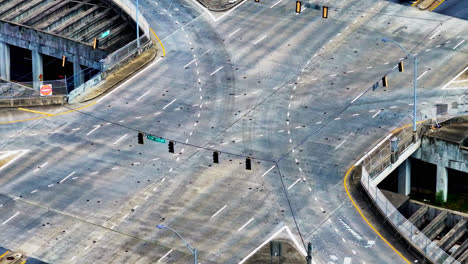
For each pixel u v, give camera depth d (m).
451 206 173.00
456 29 196.00
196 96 181.12
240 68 188.25
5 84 183.88
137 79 185.88
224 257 146.12
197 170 163.12
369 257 146.62
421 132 172.50
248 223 152.50
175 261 145.38
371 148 167.75
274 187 159.62
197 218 153.38
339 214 154.62
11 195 158.88
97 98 181.50
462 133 172.12
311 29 197.62
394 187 176.75
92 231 151.38
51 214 154.88
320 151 167.25
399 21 198.75
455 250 157.25
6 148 169.00
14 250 148.00
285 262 144.75
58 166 164.75
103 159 166.12
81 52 197.88
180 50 193.62
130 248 147.88
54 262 145.75
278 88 182.50
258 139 170.12
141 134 159.50
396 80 183.38
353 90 181.50
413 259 146.50
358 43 193.25
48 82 183.12
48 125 174.62
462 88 181.00
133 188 159.62
